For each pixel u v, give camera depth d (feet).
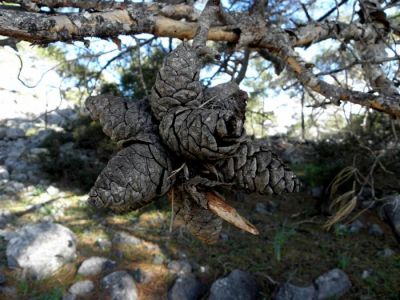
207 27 5.02
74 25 4.85
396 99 6.27
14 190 20.52
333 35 8.84
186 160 4.08
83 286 14.20
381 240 17.58
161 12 5.94
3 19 4.24
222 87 4.48
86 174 21.71
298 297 14.16
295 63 6.87
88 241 16.66
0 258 14.92
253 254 16.61
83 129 25.04
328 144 23.89
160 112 4.22
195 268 15.66
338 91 6.50
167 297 14.40
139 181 3.83
